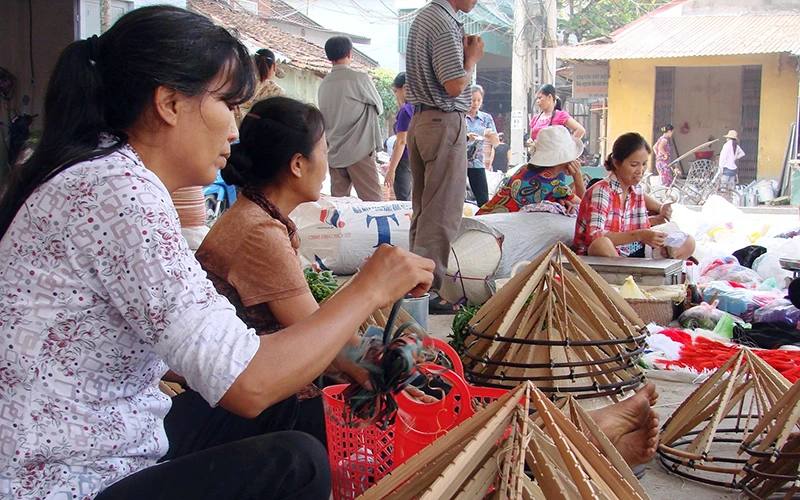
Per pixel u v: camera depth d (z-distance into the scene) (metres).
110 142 1.55
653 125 22.47
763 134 21.62
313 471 1.74
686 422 2.90
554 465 1.58
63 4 6.69
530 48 17.45
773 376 2.83
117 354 1.52
